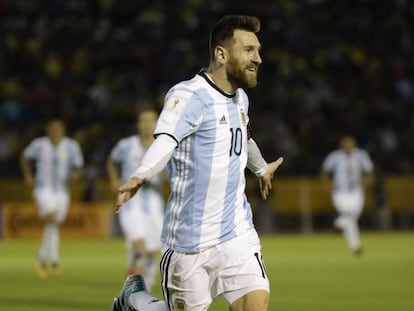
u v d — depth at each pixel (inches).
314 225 3137.3
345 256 2070.6
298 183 3122.5
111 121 3388.3
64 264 1860.2
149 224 1358.3
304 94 3572.8
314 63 3811.5
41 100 3501.5
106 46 3789.4
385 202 3157.0
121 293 739.4
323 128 3415.4
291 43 3868.1
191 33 3875.5
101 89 3538.4
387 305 1177.4
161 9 3959.2
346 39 3929.6
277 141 3243.1
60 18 3892.7
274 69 3730.3
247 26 628.4
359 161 2197.3
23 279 1540.4
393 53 3887.8
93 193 2952.8
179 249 633.0
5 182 2962.6
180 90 622.8
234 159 633.0
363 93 3644.2
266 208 3038.9
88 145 3230.8
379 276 1587.1
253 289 626.5
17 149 3184.1
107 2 3946.9
